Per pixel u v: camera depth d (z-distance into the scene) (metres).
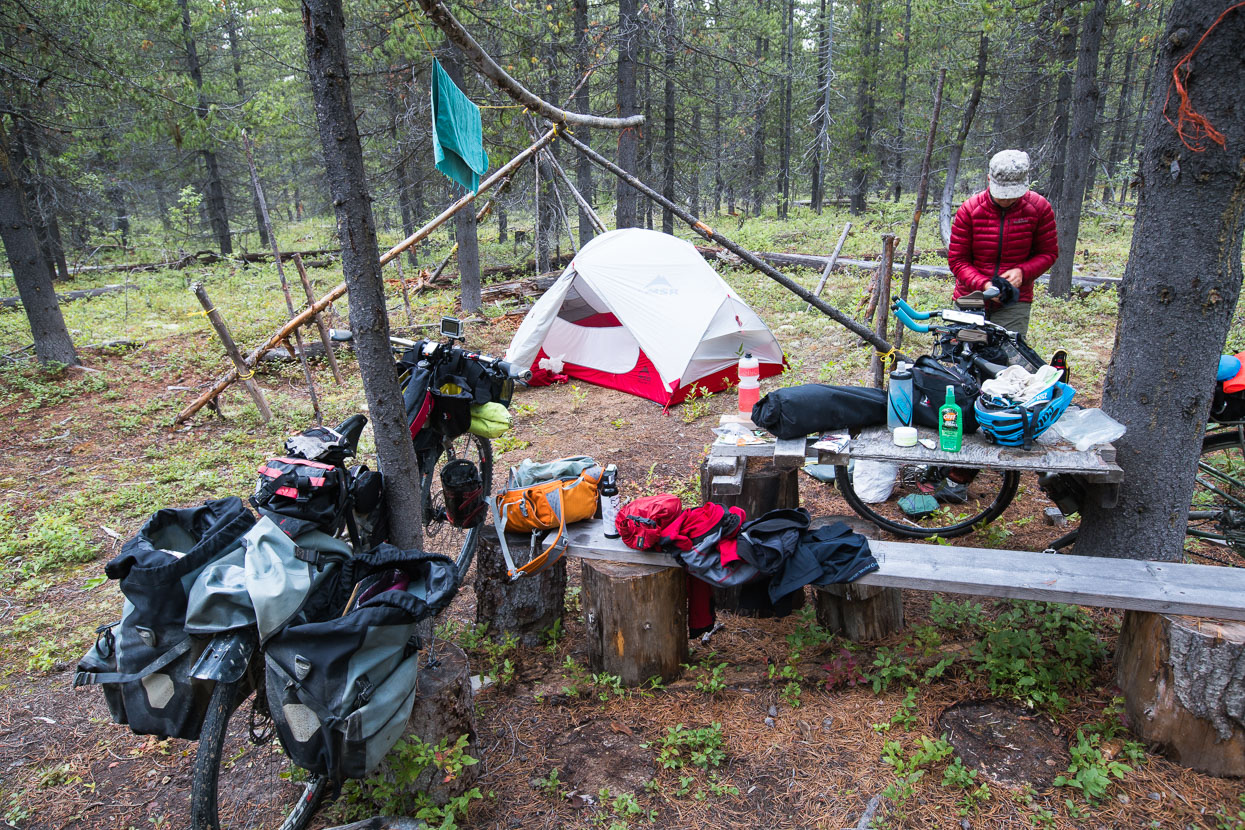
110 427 7.74
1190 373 3.29
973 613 3.64
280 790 2.97
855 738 3.00
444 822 2.60
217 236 23.91
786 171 27.97
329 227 28.44
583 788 2.86
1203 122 3.01
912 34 22.56
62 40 9.30
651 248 8.24
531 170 14.09
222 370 9.53
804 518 3.37
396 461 3.05
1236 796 2.60
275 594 2.29
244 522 2.53
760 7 23.19
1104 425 3.50
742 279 14.25
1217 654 2.59
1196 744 2.70
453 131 3.44
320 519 2.58
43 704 3.61
